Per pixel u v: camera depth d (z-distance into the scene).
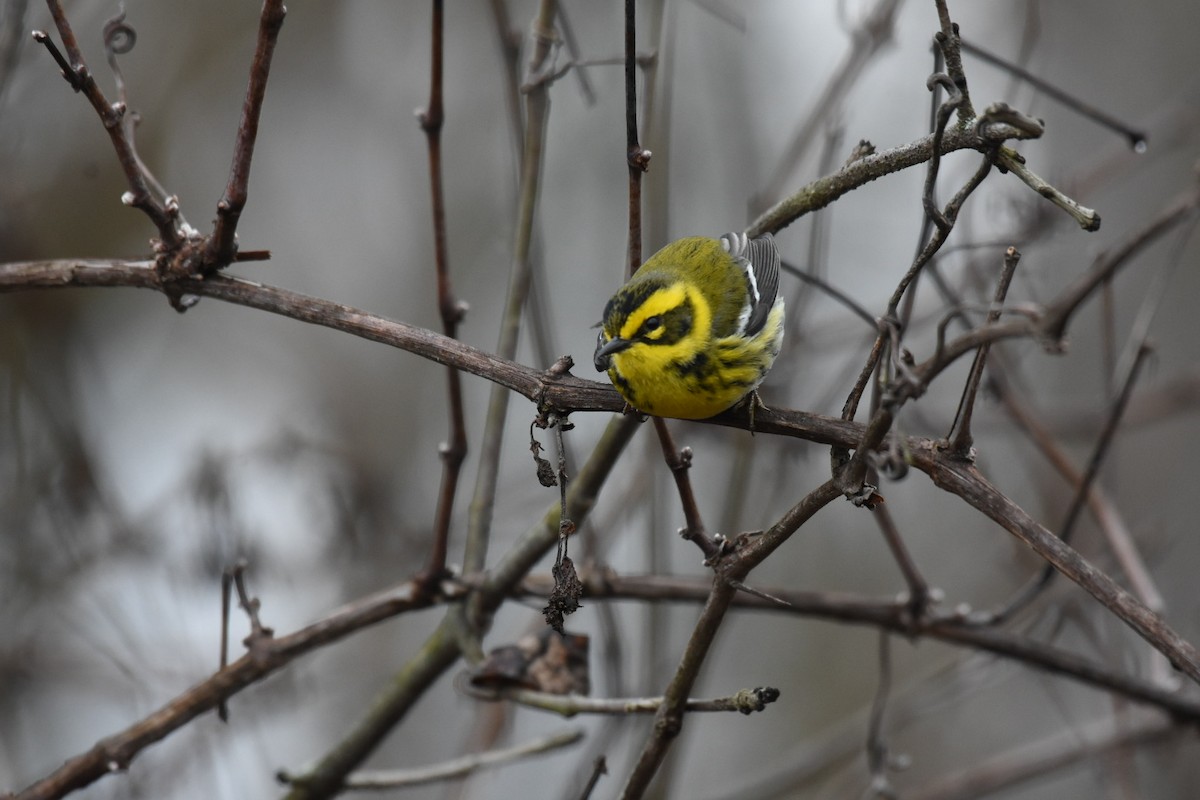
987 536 16.56
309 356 17.28
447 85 18.06
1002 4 15.50
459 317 7.77
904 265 15.81
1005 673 12.96
